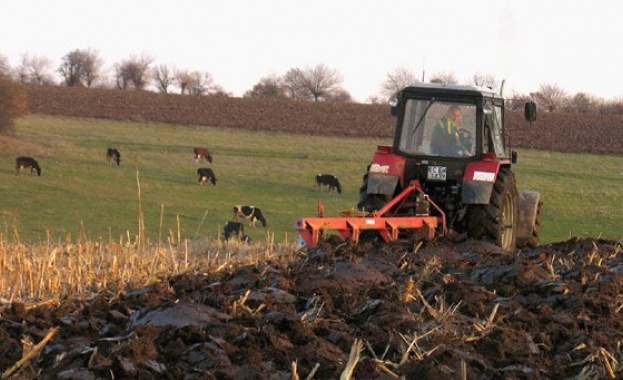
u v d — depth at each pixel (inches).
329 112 7091.5
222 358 546.6
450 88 1207.6
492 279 839.7
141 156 5157.5
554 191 4503.0
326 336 616.1
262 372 530.3
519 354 600.7
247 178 4731.8
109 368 522.3
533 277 839.1
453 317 673.6
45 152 5004.9
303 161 5275.6
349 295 734.5
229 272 876.6
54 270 987.9
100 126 6289.4
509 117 6752.0
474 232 1165.7
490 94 1242.6
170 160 5108.3
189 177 4672.7
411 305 721.0
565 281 833.5
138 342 554.9
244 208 3526.1
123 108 7017.7
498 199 1167.0
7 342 598.9
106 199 3912.4
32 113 6628.9
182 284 789.2
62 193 3969.0
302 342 599.8
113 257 1089.4
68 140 5541.3
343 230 1049.5
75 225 3304.6
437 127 1210.6
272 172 4923.7
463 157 1196.5
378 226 1064.2
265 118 6815.9
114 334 621.3
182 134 6141.7
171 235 1369.3
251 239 3100.4
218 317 645.3
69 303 771.4
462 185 1158.3
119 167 4785.9
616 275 865.5
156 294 738.2
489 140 1236.5
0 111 5423.2
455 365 557.9
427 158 1203.2
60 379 515.2
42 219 3388.3
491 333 631.2
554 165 5344.5
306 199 4276.6
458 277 855.7
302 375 540.4
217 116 6860.2
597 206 4136.3
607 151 5885.8
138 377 519.2
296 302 725.3
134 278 951.0
